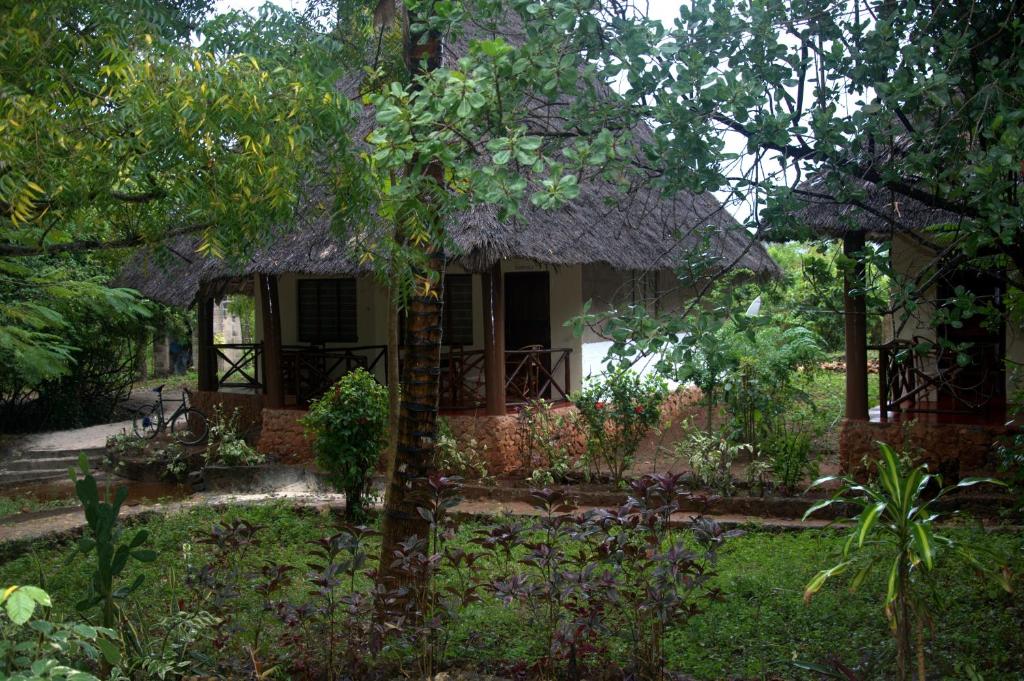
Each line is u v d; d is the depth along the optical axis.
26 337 13.60
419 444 5.90
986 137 4.41
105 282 16.78
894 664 5.02
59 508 10.73
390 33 7.52
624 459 10.28
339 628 5.44
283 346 14.17
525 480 10.49
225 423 13.98
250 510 9.64
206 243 5.55
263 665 4.75
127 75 4.99
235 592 5.01
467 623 5.73
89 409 19.67
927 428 9.74
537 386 12.20
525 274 13.48
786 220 4.71
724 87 4.39
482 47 4.11
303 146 5.58
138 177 5.21
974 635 5.31
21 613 2.41
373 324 13.75
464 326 13.53
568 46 4.80
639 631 5.02
